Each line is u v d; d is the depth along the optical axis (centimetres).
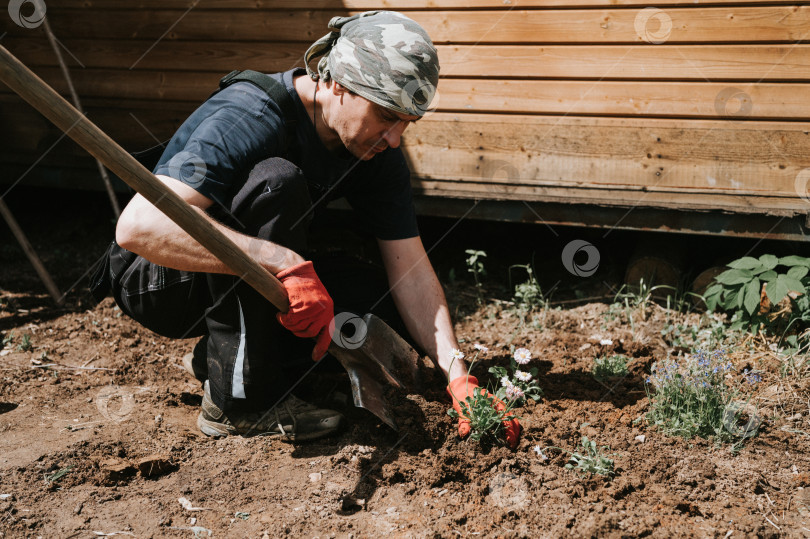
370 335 256
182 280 242
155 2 400
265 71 391
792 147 328
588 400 273
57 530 209
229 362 242
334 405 275
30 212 518
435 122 375
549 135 360
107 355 324
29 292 394
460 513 215
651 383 281
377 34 220
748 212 333
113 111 426
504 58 356
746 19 321
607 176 356
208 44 397
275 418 251
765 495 224
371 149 237
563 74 350
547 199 362
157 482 232
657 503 219
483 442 239
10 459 241
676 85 338
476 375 294
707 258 395
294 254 224
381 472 234
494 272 416
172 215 191
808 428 258
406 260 277
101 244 464
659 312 355
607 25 338
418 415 247
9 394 288
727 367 266
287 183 227
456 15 357
